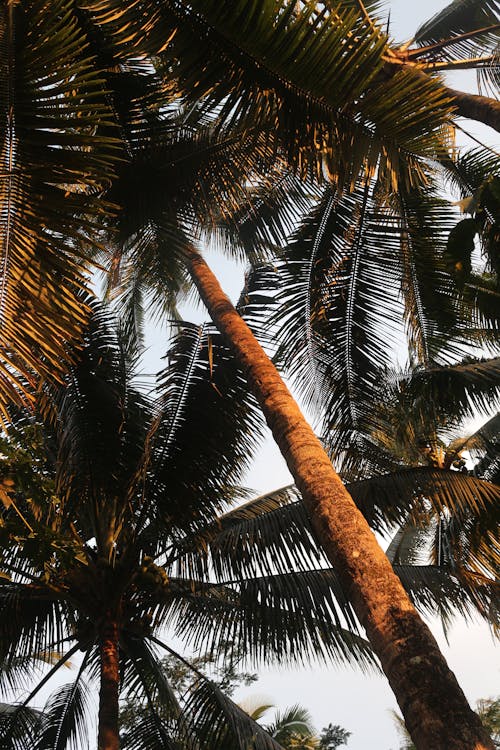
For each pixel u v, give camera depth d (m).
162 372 9.26
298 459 5.82
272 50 5.26
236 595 9.38
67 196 4.25
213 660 15.78
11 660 9.66
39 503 6.27
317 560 8.66
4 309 4.11
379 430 8.98
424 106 5.39
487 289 9.23
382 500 8.73
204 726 9.09
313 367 9.02
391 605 4.39
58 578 8.83
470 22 8.77
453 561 9.88
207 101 5.64
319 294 8.98
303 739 15.95
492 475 10.73
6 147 4.14
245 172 7.82
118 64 6.91
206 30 5.41
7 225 4.14
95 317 8.98
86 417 8.74
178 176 7.70
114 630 8.50
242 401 9.26
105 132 7.11
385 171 5.59
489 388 9.70
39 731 9.97
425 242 8.74
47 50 4.18
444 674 3.94
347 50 5.28
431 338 9.11
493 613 9.30
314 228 9.06
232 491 10.31
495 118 5.93
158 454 9.04
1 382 4.11
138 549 8.91
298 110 5.57
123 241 8.21
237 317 8.66
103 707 7.70
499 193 7.39
